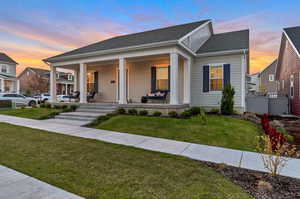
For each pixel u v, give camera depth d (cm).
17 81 2881
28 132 642
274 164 319
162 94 1066
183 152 450
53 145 483
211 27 1333
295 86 1277
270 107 1341
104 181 286
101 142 524
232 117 897
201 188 268
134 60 1150
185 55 959
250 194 254
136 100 1207
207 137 575
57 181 285
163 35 1067
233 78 1023
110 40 1436
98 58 1045
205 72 1080
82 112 999
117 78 1280
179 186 273
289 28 1328
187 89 1002
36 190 258
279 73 1900
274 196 250
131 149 463
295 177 315
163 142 536
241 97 1004
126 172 321
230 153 448
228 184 282
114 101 1291
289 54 1433
